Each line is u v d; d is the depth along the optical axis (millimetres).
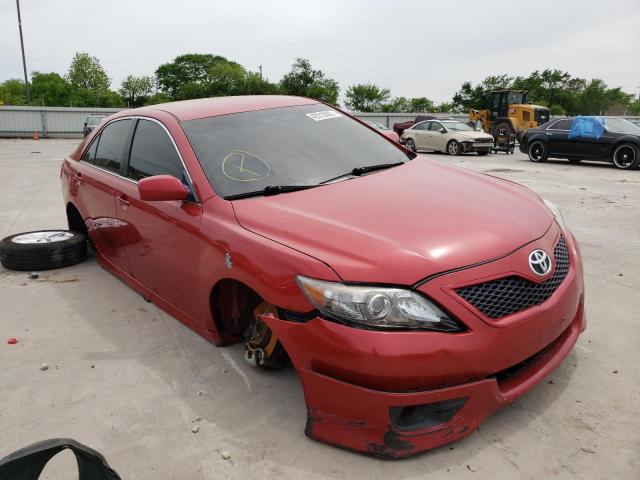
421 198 2732
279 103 3834
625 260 4930
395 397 2062
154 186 2869
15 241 5086
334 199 2752
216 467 2258
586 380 2785
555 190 9609
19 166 15117
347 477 2150
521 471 2145
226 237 2695
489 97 27953
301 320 2277
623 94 80000
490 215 2572
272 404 2689
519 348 2215
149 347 3369
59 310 4031
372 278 2133
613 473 2113
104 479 1214
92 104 86750
